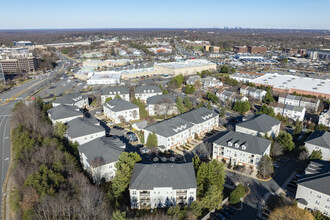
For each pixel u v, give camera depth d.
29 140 97.44
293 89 186.12
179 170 74.94
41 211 62.97
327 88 183.75
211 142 114.81
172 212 66.31
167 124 110.06
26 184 71.06
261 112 140.50
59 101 146.62
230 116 147.62
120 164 80.94
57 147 92.44
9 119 145.75
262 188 82.88
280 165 96.44
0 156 102.56
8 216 69.31
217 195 71.31
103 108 152.00
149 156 102.44
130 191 71.06
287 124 134.75
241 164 94.94
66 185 73.69
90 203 65.56
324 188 69.25
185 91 192.62
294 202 73.50
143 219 64.88
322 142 96.00
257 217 70.38
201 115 123.19
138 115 140.50
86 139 106.00
